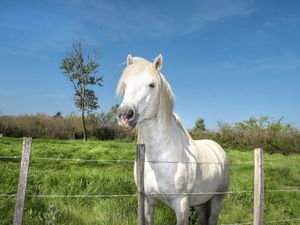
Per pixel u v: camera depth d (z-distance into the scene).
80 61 36.06
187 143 4.20
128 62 4.04
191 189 3.99
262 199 3.93
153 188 3.94
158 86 3.80
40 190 6.45
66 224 5.11
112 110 36.62
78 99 35.75
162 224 5.40
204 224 5.06
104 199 6.28
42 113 34.34
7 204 5.21
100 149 17.12
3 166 9.18
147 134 3.90
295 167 14.60
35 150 15.13
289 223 6.34
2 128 30.80
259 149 3.94
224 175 4.88
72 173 7.90
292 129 27.41
